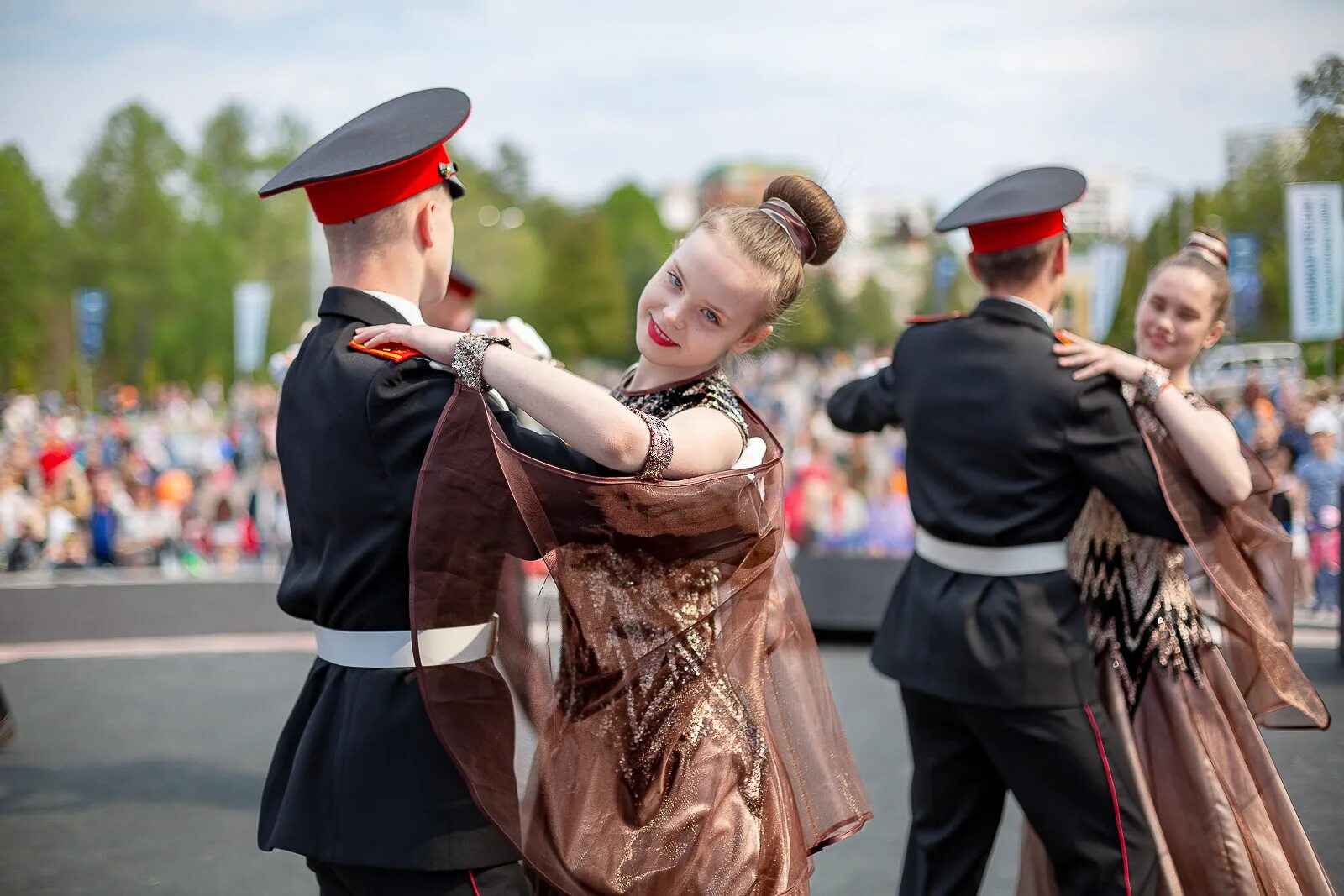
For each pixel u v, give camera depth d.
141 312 46.38
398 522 1.68
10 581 8.18
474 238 55.12
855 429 2.84
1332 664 4.97
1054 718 2.29
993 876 3.23
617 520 1.71
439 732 1.62
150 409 29.84
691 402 1.85
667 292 1.84
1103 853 2.26
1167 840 2.46
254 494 10.45
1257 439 7.45
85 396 23.08
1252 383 7.90
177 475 11.02
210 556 10.41
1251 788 2.42
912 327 2.67
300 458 1.76
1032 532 2.35
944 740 2.50
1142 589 2.46
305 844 1.71
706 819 1.78
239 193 52.22
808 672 2.00
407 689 1.69
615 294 55.94
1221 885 2.42
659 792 1.78
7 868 3.34
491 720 1.67
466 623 1.68
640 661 1.79
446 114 1.81
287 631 6.75
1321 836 2.99
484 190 66.88
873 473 11.23
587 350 55.31
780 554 1.99
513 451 1.65
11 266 33.12
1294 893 2.38
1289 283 7.86
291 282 47.41
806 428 14.00
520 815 1.67
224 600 7.15
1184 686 2.46
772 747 1.90
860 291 65.62
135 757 4.42
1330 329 7.72
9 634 6.48
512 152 79.31
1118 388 2.35
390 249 1.79
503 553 1.70
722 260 1.78
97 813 3.81
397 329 1.72
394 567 1.70
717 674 1.84
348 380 1.70
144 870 3.34
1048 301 2.50
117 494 10.03
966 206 2.54
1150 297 2.56
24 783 4.12
